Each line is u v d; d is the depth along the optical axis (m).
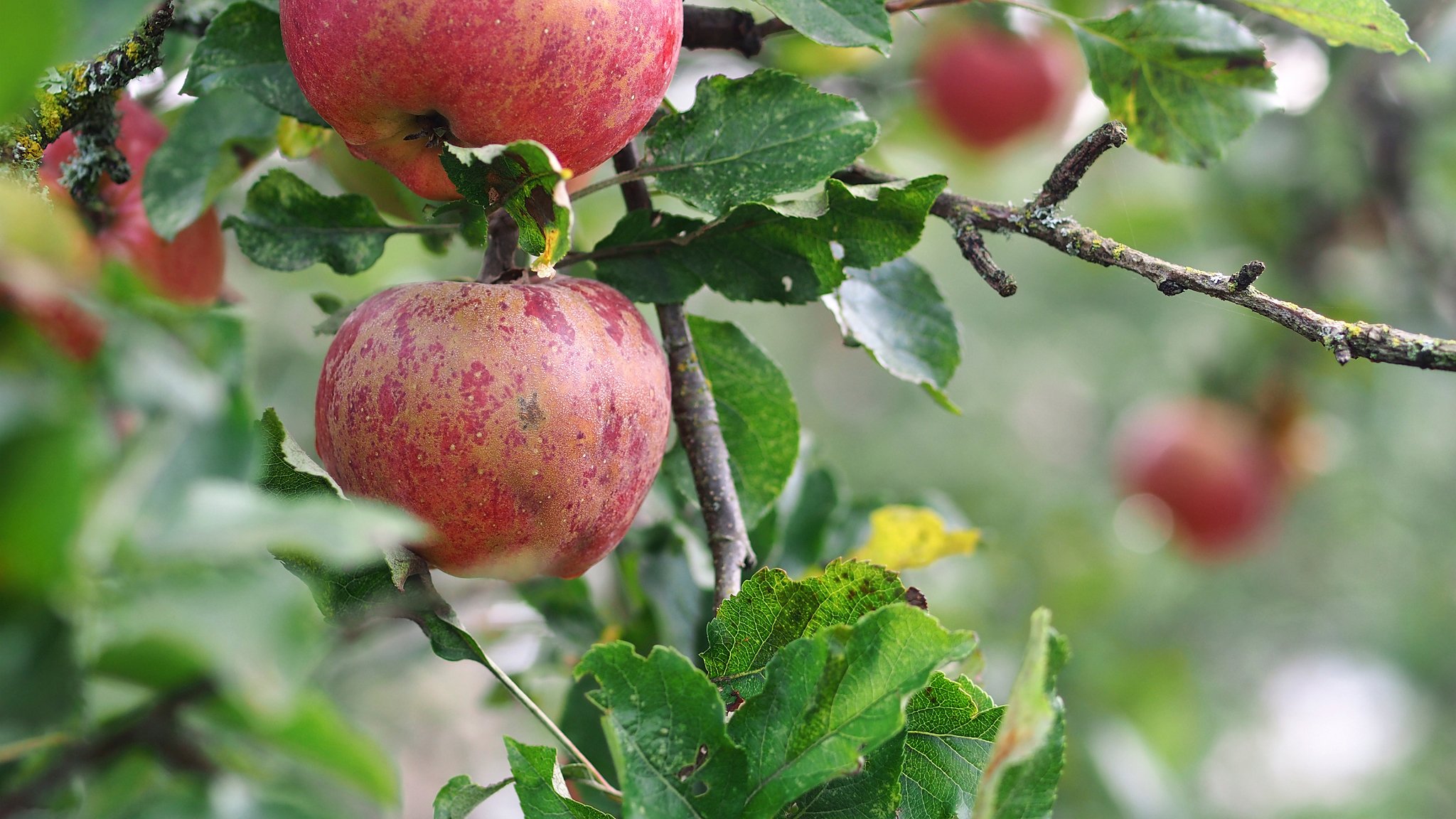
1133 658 2.21
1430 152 2.06
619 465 1.05
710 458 1.09
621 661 1.01
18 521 0.91
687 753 1.01
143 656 0.98
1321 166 2.04
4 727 0.93
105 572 0.93
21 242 0.94
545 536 1.04
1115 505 2.58
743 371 1.12
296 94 1.08
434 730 1.90
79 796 0.98
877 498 1.23
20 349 0.93
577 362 1.04
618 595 1.20
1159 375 3.02
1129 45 1.15
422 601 1.04
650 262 1.08
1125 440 2.55
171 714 0.99
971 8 1.67
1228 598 2.86
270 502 0.93
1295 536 2.88
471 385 1.03
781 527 1.21
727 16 1.11
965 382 3.19
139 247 1.12
